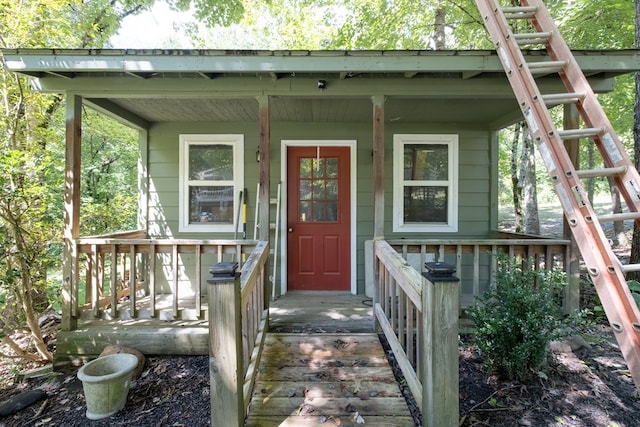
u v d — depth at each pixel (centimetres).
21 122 387
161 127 458
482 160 464
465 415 213
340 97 330
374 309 313
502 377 249
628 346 192
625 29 507
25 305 315
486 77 315
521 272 283
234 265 170
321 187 462
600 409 219
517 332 244
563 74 273
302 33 1012
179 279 454
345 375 235
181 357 301
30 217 344
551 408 220
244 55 286
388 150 460
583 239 220
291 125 458
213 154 462
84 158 914
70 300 308
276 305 386
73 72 303
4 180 301
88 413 224
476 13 649
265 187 321
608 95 594
